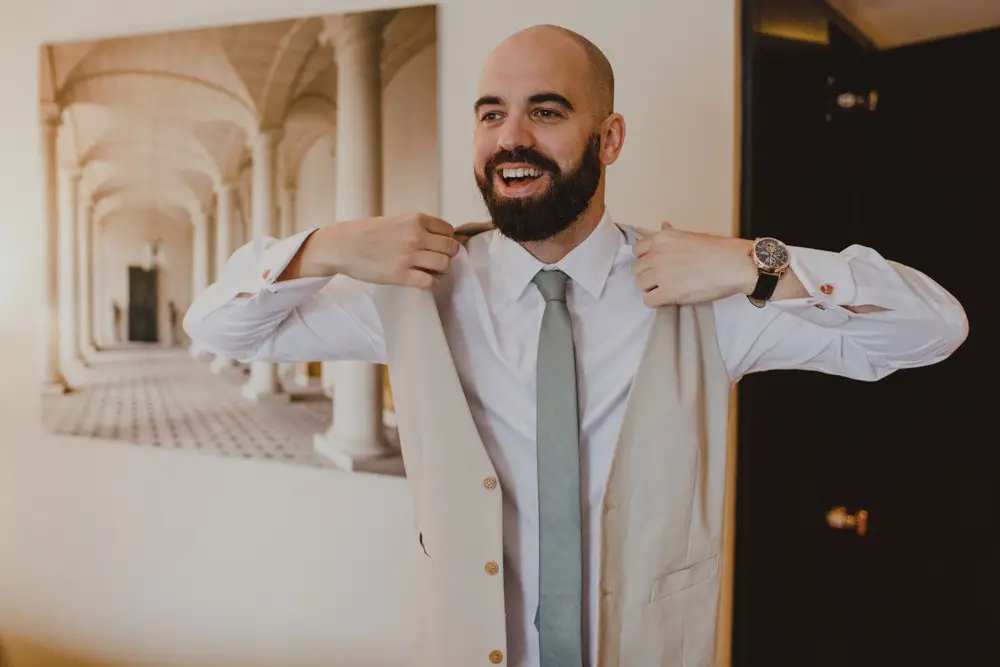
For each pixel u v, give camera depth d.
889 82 1.70
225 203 1.89
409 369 0.98
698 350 0.95
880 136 1.71
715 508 0.97
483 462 0.93
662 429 0.92
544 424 0.91
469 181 1.61
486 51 1.59
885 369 0.89
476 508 0.93
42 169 2.12
